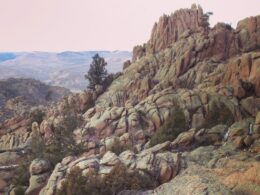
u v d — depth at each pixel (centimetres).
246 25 11256
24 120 11406
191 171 5053
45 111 12425
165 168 5175
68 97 11569
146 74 10912
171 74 10331
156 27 12694
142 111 8456
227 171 4869
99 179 4919
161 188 4634
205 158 5631
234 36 10862
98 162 5372
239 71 8750
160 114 8212
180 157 5497
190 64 10350
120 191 4800
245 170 4831
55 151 7619
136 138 7794
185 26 12181
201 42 10594
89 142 7606
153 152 5931
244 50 10650
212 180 4516
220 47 10575
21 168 7400
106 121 8294
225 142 6266
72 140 7638
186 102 8275
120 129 8112
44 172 6331
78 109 10650
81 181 4878
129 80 10894
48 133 9569
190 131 6712
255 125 6344
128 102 9744
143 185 4938
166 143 6266
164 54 11331
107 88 11219
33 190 6091
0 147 10300
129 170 5138
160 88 9675
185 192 4241
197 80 9662
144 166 5219
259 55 8706
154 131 8044
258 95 8350
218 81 8912
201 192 4116
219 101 8106
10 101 18150
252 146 5800
